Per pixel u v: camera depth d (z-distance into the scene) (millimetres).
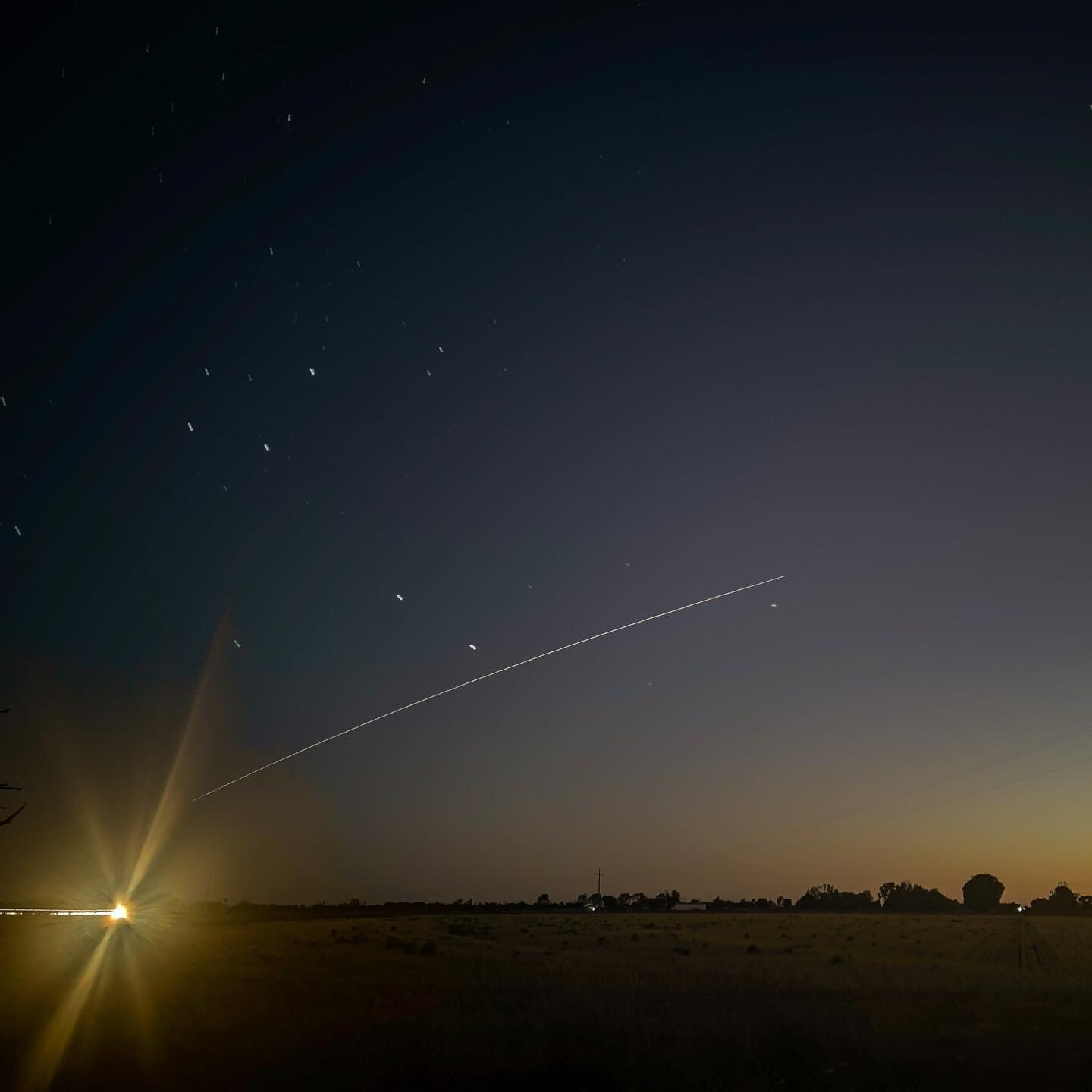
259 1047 20953
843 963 59031
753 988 38938
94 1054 20172
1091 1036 23547
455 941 76688
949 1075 18297
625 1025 24562
